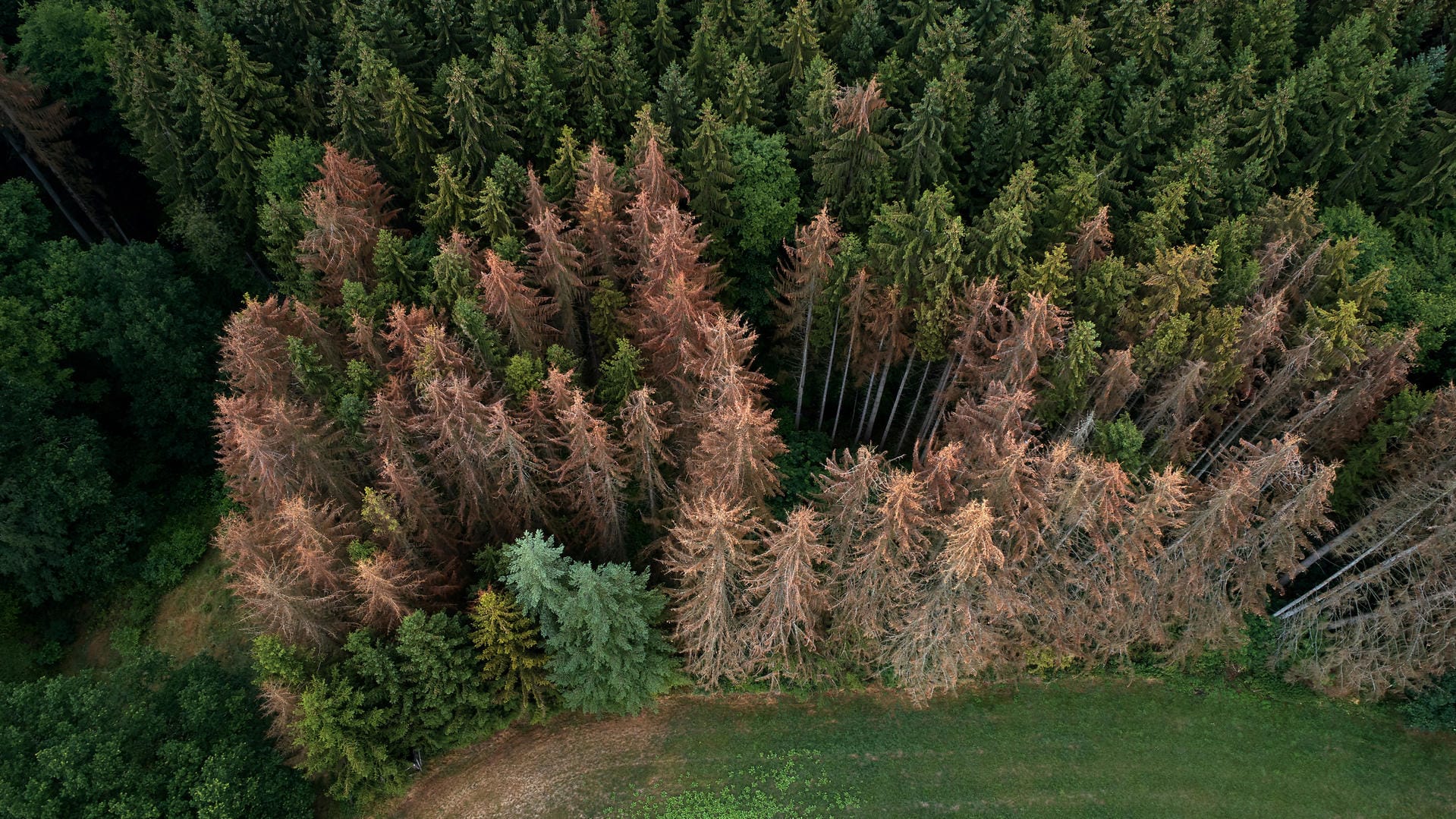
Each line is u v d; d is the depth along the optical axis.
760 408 34.25
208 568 43.31
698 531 26.64
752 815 31.95
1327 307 33.88
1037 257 36.94
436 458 30.58
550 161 44.12
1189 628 32.50
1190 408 32.78
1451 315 36.41
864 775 32.91
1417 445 31.05
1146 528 26.36
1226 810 32.38
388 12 45.22
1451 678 32.47
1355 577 31.75
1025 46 44.16
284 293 43.47
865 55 45.59
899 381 42.47
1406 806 32.50
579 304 38.19
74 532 41.19
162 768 29.66
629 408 29.77
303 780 32.31
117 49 44.06
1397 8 43.66
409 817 32.78
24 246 40.81
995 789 32.66
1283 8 44.75
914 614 28.30
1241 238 35.50
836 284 35.34
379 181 43.62
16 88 43.38
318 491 31.78
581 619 28.66
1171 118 40.84
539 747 34.06
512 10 48.53
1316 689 34.72
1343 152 41.56
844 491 26.17
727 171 39.50
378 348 34.59
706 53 44.75
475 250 38.00
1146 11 44.06
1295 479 28.62
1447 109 43.72
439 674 29.25
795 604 27.53
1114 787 32.78
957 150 41.28
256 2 46.16
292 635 28.70
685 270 34.16
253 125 44.34
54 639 41.28
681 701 34.94
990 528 26.42
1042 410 32.97
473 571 33.25
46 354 39.91
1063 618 30.80
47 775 27.92
